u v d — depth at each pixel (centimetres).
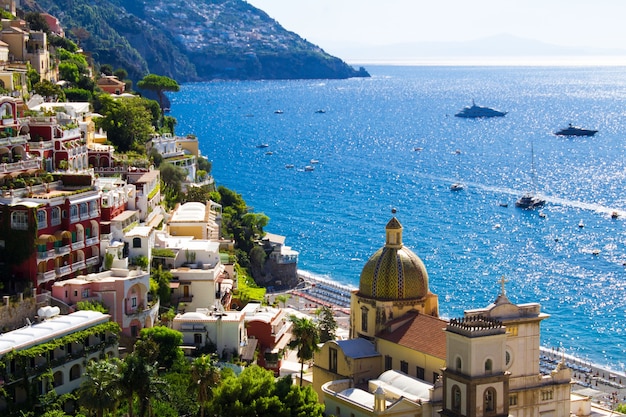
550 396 14338
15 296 14762
